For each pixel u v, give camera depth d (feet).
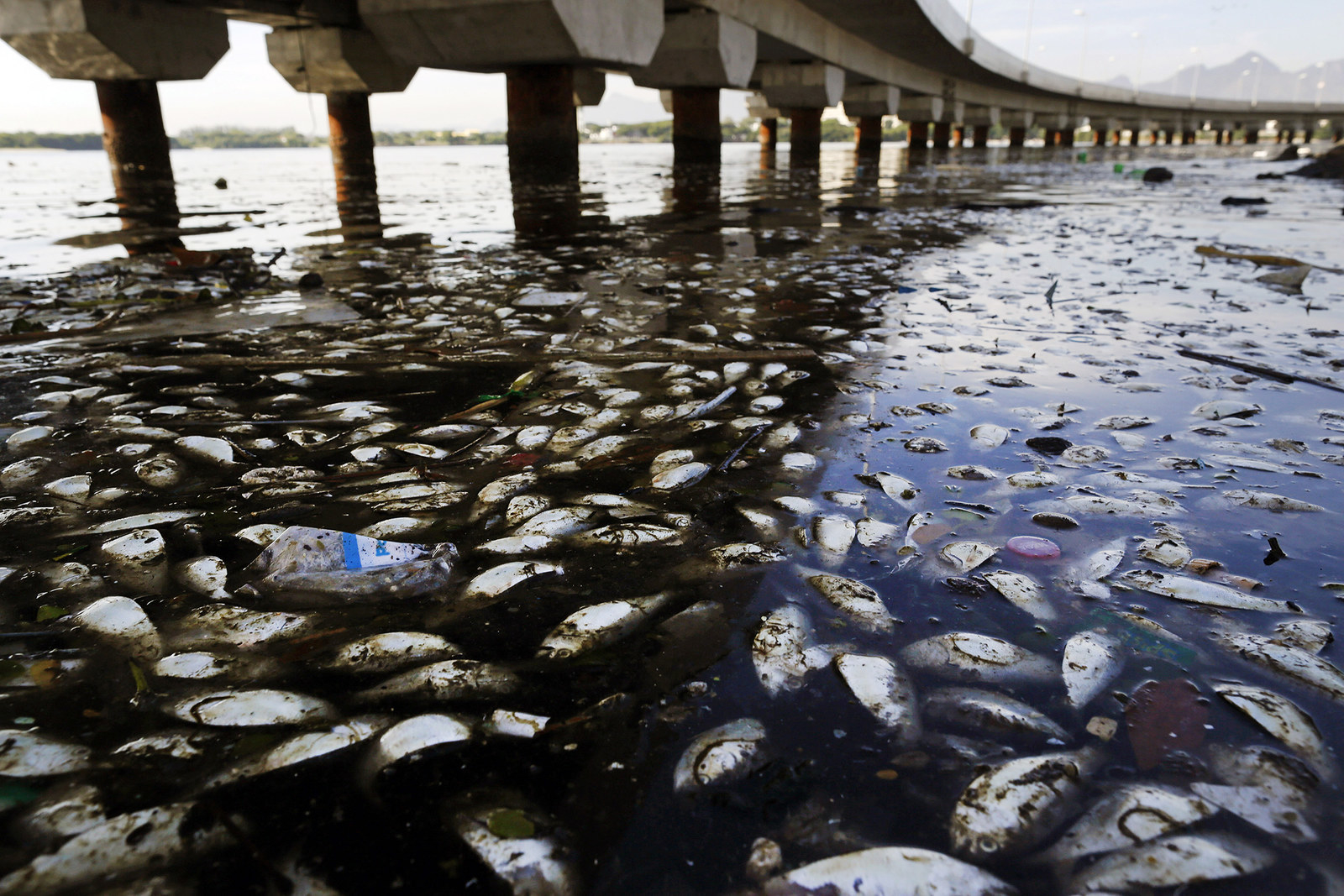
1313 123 304.50
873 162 91.86
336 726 3.99
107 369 10.89
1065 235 26.05
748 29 58.95
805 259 20.80
